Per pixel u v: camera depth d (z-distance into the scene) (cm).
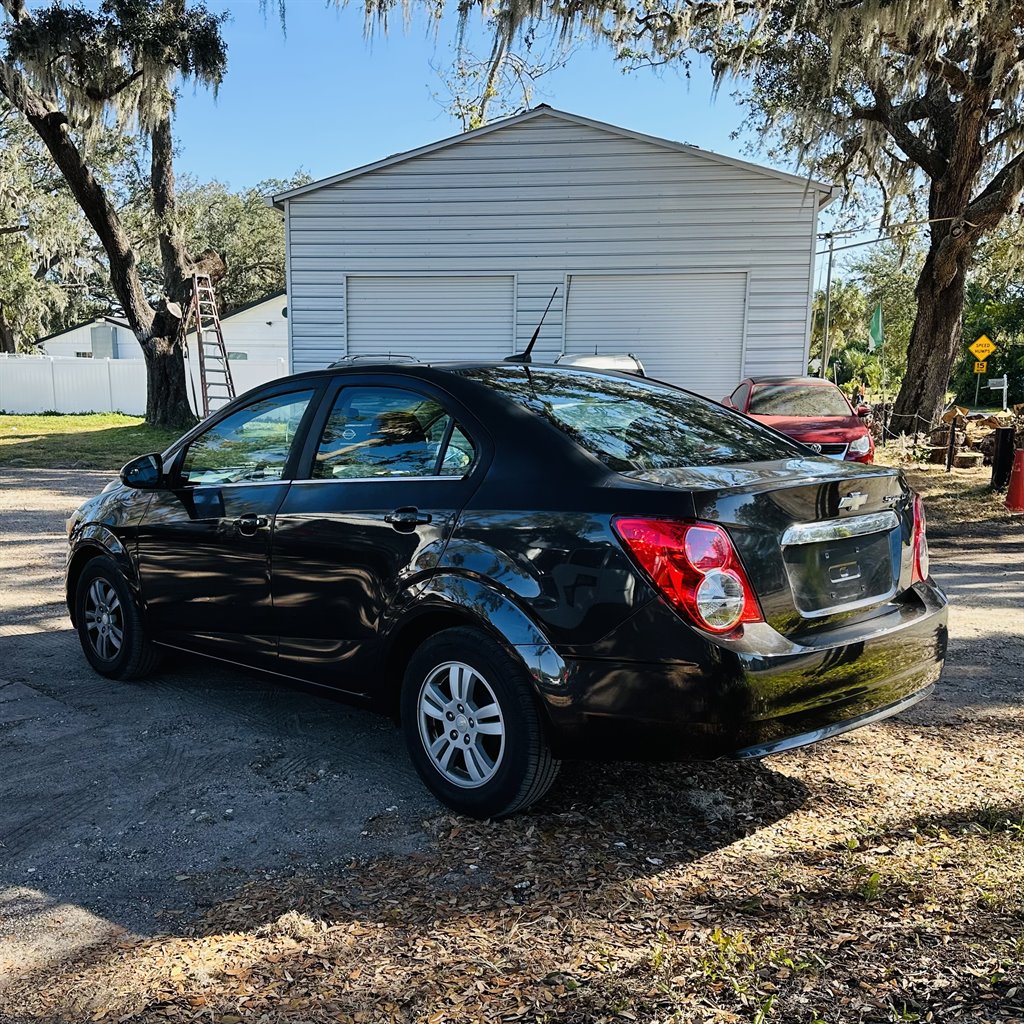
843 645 298
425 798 353
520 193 1600
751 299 1575
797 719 291
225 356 2161
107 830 329
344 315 1669
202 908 278
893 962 238
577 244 1600
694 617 278
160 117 1777
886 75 1653
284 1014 226
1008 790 343
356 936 260
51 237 2994
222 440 434
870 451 1112
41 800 352
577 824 324
